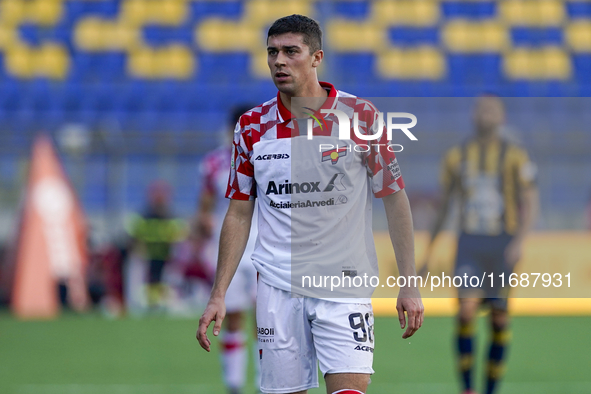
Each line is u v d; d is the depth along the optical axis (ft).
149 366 71.61
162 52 181.27
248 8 191.31
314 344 33.27
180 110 160.97
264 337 33.24
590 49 187.73
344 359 31.60
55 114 160.35
